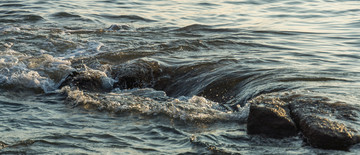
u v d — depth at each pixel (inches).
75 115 265.7
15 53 398.9
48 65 364.2
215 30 530.3
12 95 315.9
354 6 689.0
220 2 744.3
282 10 671.8
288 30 518.3
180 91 325.4
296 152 202.1
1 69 354.9
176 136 229.1
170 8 686.5
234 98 297.3
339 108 234.2
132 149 211.5
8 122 249.9
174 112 263.0
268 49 417.7
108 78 341.4
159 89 333.7
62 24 553.3
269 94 266.8
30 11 625.0
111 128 241.4
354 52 399.2
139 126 244.8
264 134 225.1
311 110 230.7
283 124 220.4
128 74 343.6
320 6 697.0
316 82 295.4
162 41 458.6
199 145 214.8
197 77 333.1
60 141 219.9
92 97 295.7
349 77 307.6
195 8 691.4
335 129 206.1
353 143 202.1
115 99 291.7
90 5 690.8
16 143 215.9
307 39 466.0
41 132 233.0
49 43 438.0
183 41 439.2
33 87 329.7
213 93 309.3
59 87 333.7
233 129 237.0
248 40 462.0
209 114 260.1
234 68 339.0
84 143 218.2
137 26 553.0
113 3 714.8
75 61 378.0
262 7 699.4
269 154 201.2
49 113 269.9
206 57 379.9
